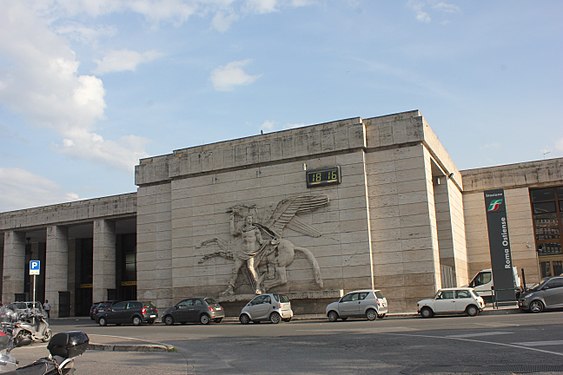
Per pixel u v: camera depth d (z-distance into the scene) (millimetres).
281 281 31219
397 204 30156
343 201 30844
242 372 10977
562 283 25047
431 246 29109
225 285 33219
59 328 29406
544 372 9125
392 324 21531
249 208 33156
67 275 47969
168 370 11695
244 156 34000
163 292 36188
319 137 31969
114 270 44281
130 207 42406
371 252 30062
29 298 52719
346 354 12875
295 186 32250
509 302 29266
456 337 15031
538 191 39781
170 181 37344
